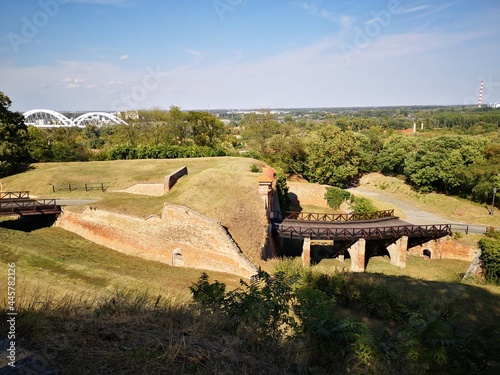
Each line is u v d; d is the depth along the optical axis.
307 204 45.94
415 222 34.62
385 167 55.84
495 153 40.34
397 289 17.64
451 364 6.04
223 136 69.88
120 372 4.23
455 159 41.41
